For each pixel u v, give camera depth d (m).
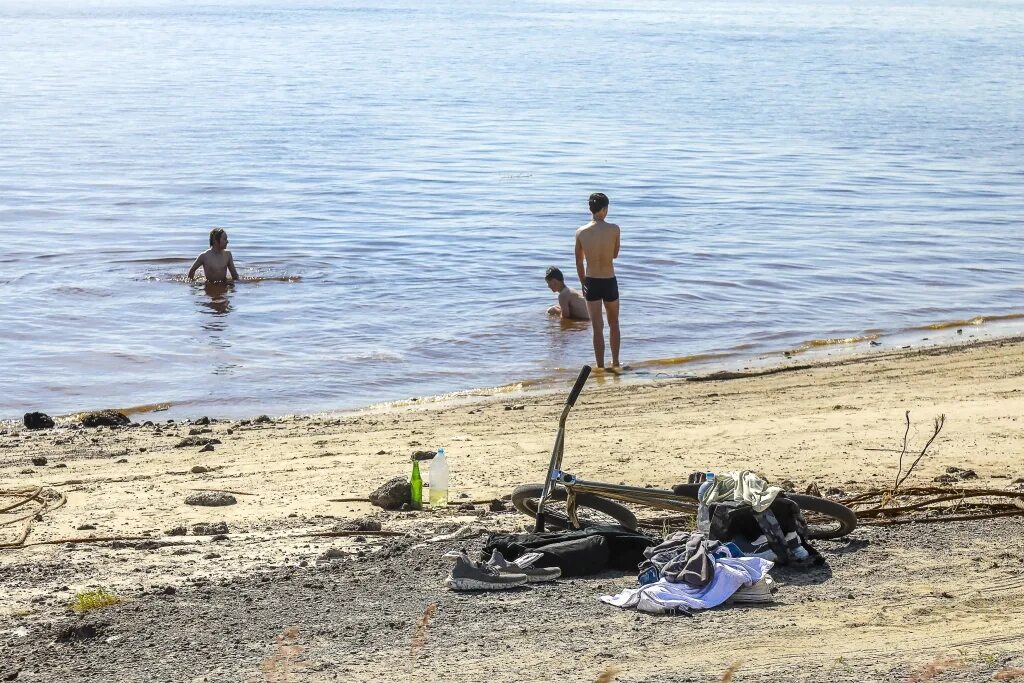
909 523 7.57
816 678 4.85
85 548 7.58
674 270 21.97
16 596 6.46
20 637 5.72
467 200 30.50
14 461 10.64
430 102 61.53
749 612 5.82
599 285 15.44
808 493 8.48
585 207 29.34
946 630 5.45
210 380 14.86
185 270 21.42
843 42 126.50
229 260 20.52
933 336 17.64
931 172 37.31
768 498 6.59
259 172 35.66
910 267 22.75
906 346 16.86
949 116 56.34
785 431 11.16
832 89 71.00
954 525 7.48
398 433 11.74
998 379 13.98
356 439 11.45
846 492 8.70
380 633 5.61
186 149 41.38
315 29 160.12
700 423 11.82
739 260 22.94
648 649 5.30
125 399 14.07
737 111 57.94
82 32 145.62
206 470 10.05
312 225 26.56
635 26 168.62
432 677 5.02
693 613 5.82
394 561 6.98
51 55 100.06
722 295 20.11
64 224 26.31
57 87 67.62
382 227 26.31
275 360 15.81
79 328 17.30
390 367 15.53
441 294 19.81
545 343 16.83
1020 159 41.12
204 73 81.81
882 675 4.86
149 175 34.62
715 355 16.38
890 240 25.44
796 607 5.88
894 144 45.16
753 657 5.14
